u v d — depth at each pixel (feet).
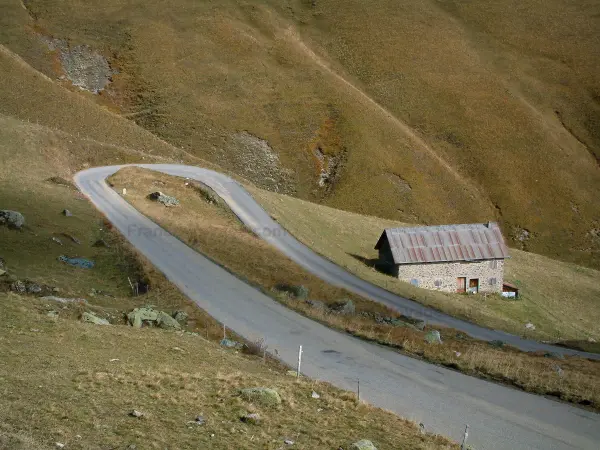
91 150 279.08
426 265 215.72
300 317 127.24
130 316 105.60
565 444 76.28
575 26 563.89
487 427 79.87
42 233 153.69
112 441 56.18
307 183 394.93
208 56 492.54
